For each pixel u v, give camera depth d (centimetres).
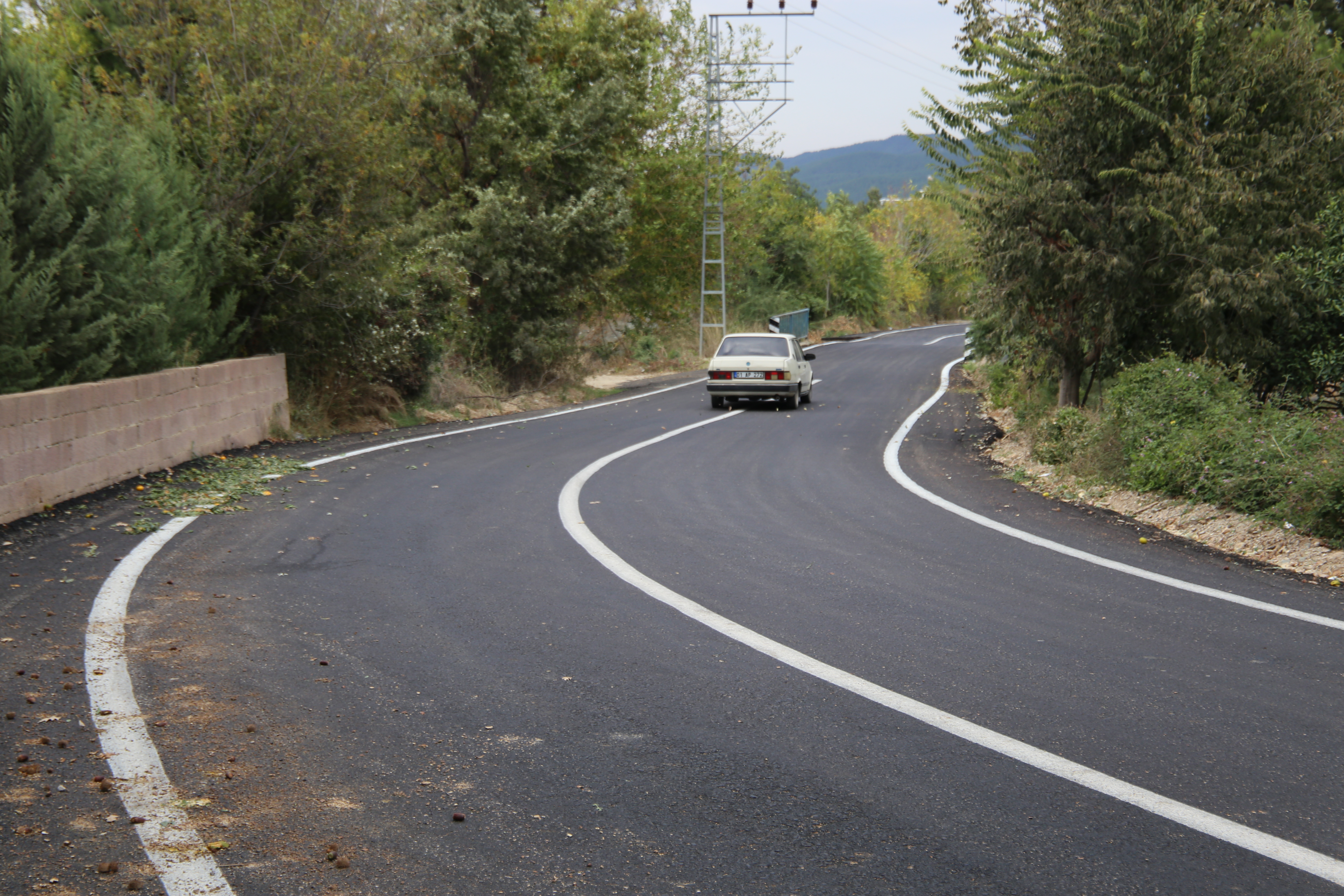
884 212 9062
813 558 837
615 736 467
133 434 1110
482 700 509
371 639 602
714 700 514
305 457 1359
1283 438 1005
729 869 349
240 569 760
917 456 1512
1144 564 822
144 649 568
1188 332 1449
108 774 411
